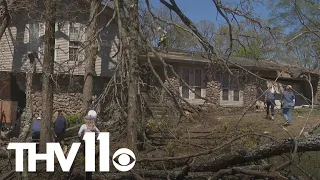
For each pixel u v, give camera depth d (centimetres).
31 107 1502
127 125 1084
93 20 1365
